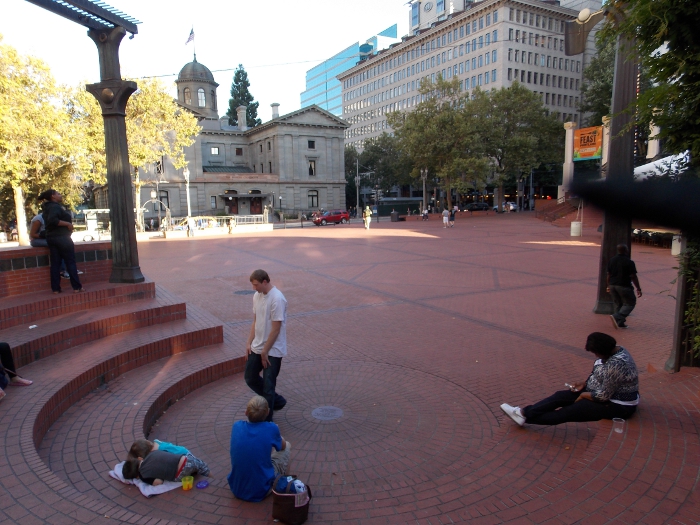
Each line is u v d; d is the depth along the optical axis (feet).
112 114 25.81
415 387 20.36
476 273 47.83
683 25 12.51
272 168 194.59
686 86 13.01
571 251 63.67
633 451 13.01
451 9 293.02
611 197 3.69
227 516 11.67
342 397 19.56
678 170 12.35
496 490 12.89
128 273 26.91
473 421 17.28
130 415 16.33
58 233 24.14
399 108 300.61
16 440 13.15
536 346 25.16
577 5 241.96
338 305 35.04
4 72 71.41
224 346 24.07
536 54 232.94
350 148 242.58
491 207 230.27
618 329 27.73
